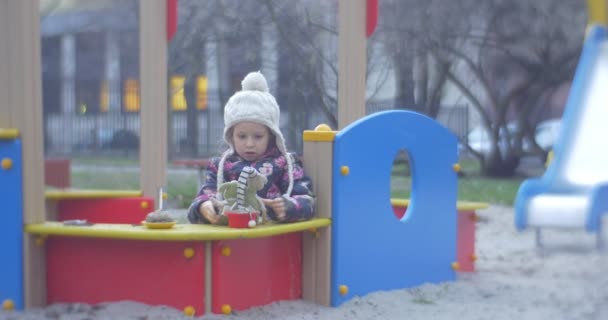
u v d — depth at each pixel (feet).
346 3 15.01
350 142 10.89
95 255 10.24
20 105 10.04
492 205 28.68
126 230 9.56
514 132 50.16
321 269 10.83
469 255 14.30
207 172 11.13
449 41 40.45
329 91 35.14
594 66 25.53
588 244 17.54
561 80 44.73
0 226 10.13
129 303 9.98
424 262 12.51
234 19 37.09
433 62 40.24
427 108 39.83
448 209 13.05
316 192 10.91
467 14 40.96
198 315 9.61
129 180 42.14
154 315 9.53
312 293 10.95
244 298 10.08
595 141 23.63
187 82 41.11
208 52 38.63
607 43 25.72
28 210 10.11
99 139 60.59
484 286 12.64
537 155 46.19
